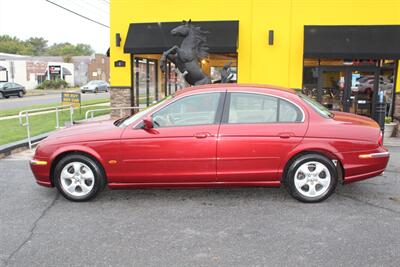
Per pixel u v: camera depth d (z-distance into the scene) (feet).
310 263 13.07
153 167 18.71
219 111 18.79
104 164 18.86
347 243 14.55
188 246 14.40
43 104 96.58
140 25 44.96
